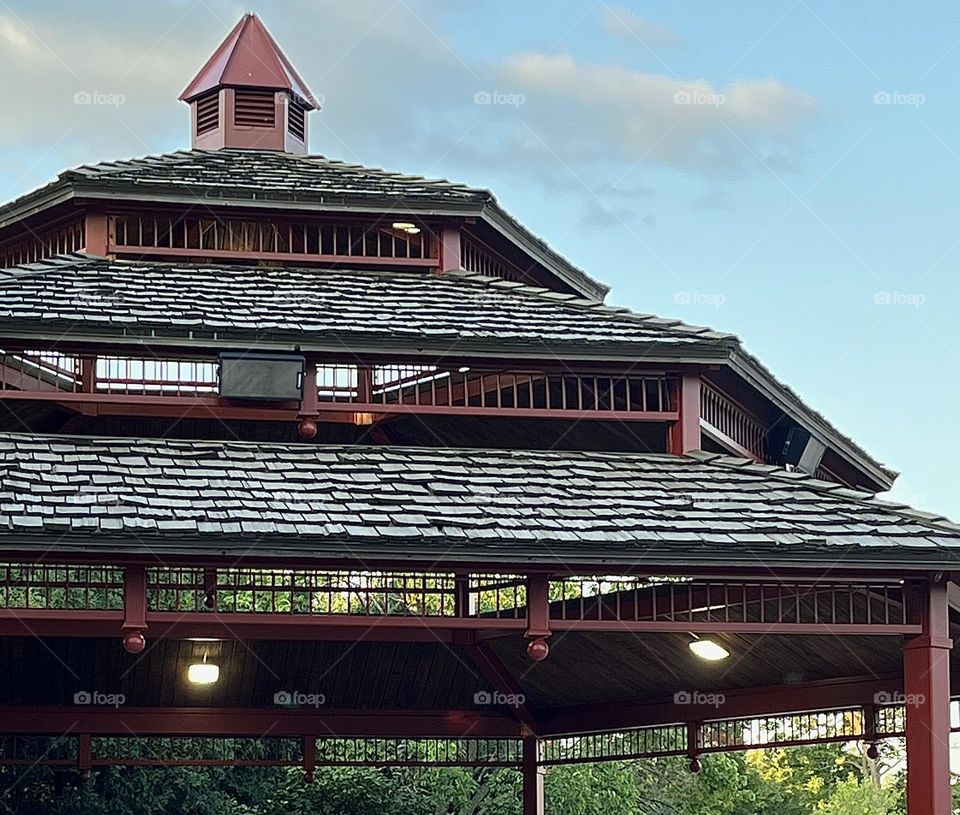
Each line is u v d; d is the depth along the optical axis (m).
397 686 19.66
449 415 15.46
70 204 17.52
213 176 18.02
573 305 16.97
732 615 16.05
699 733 18.95
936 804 13.74
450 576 14.91
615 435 16.41
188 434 16.56
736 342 16.09
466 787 26.59
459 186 18.66
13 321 14.70
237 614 13.09
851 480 20.81
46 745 23.91
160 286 16.39
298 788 25.53
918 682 14.02
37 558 12.66
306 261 17.89
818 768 39.69
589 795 27.58
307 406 15.19
